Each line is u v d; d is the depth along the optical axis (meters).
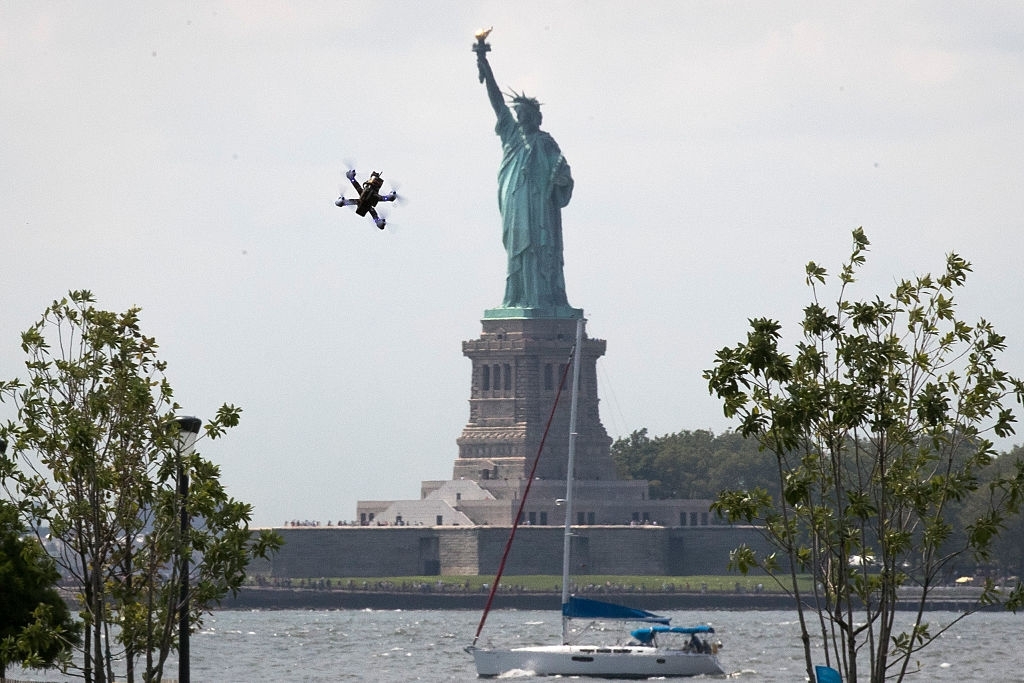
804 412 197.00
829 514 199.38
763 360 198.88
